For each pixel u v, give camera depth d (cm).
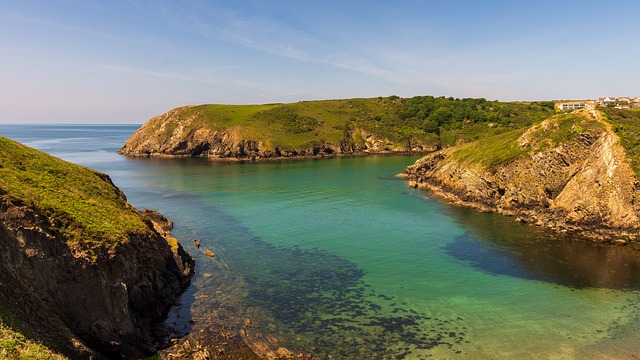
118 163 15025
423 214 6900
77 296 2644
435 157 10912
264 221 6369
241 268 4372
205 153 18312
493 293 3759
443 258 4706
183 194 8706
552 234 5666
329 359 2712
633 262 4531
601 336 3012
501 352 2798
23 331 2217
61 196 3391
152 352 2802
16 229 2505
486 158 8275
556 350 2830
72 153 18938
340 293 3750
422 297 3675
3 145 3819
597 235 5444
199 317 3288
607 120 6962
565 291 3800
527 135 7900
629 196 5625
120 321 2812
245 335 3008
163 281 3650
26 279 2442
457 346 2872
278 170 12888
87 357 2442
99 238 2992
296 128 18988
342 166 13975
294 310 3409
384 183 10294
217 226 6069
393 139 19712
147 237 3662
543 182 7000
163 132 18850
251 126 18412
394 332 3058
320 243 5256
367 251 4944
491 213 7012
